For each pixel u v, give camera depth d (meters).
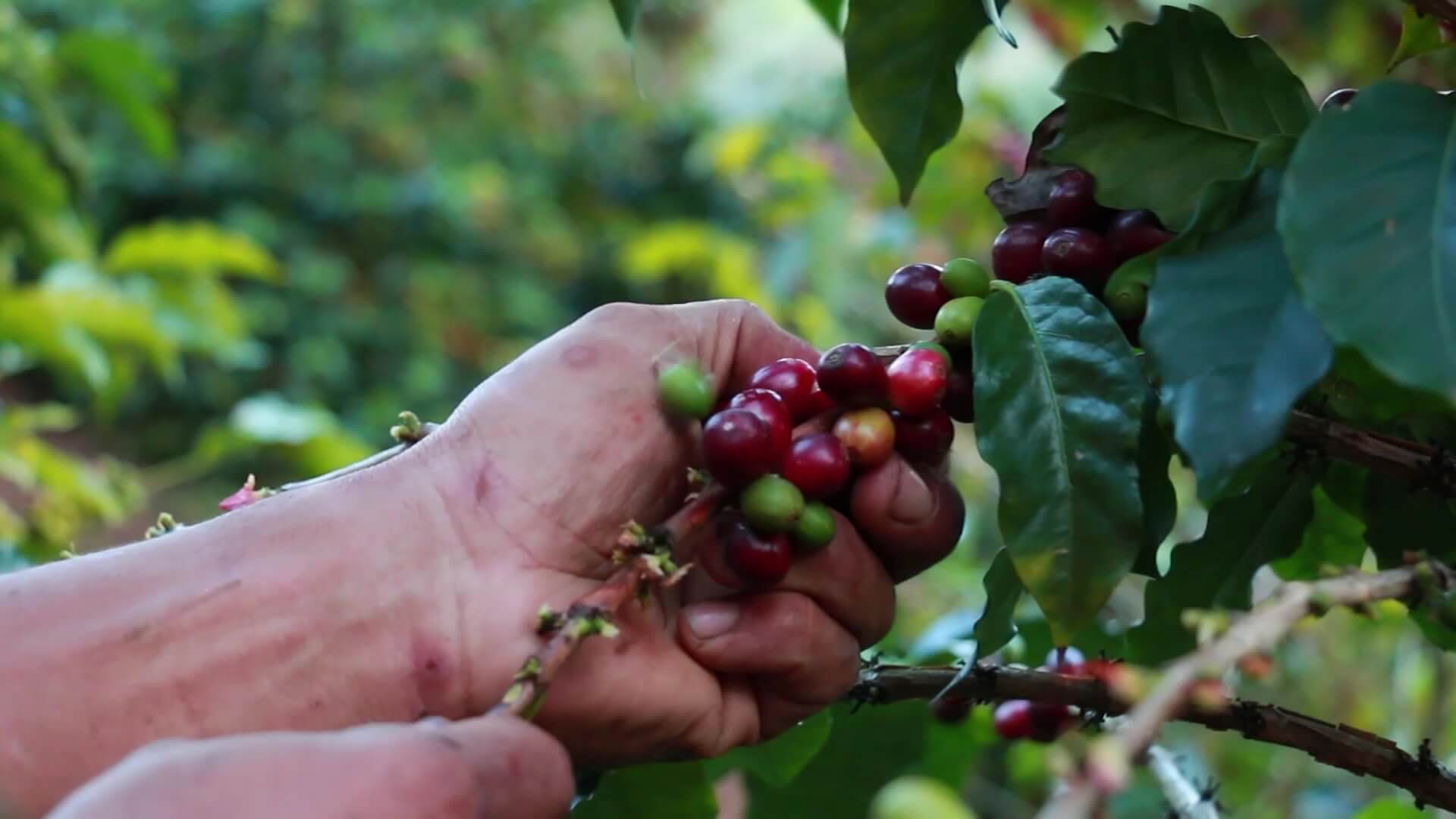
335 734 0.39
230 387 2.50
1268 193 0.45
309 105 2.82
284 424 1.07
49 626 0.48
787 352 0.54
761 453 0.47
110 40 0.97
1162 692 0.38
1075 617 0.47
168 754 0.38
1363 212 0.41
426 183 2.79
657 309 0.52
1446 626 0.41
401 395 2.57
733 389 0.54
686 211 2.97
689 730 0.51
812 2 0.65
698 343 0.52
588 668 0.49
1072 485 0.47
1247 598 0.53
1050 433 0.47
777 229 1.64
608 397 0.50
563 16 3.07
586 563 0.51
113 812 0.37
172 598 0.48
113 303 1.01
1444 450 0.48
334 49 2.88
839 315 1.57
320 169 2.78
